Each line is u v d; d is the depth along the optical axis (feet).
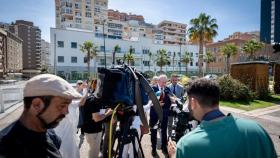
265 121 30.94
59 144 5.26
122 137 10.35
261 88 56.39
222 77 53.83
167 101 17.35
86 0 299.99
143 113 10.23
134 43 229.25
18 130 4.08
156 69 242.37
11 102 42.63
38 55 456.45
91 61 201.87
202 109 4.99
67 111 4.57
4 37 286.46
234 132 4.47
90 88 13.28
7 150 3.83
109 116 11.68
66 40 194.90
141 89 10.32
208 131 4.62
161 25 398.21
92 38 204.74
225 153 4.29
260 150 4.43
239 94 50.14
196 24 133.18
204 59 249.34
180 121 13.32
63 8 288.92
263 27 346.74
